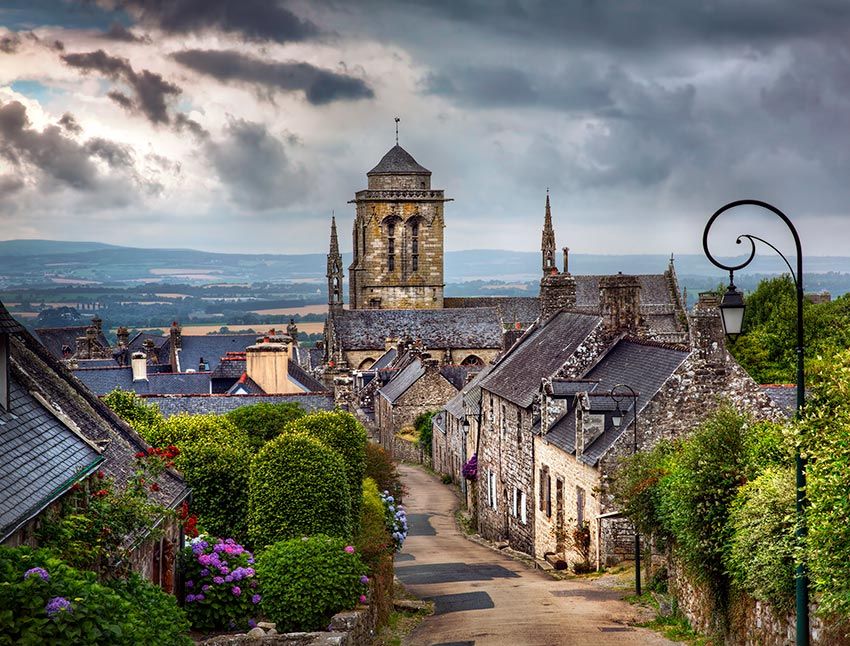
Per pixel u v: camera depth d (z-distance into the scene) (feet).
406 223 465.88
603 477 133.08
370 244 465.88
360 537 116.47
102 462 78.33
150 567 83.30
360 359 430.20
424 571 157.89
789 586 76.38
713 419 99.96
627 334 166.50
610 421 140.67
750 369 235.81
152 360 384.06
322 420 131.34
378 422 372.79
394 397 342.23
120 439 95.09
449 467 281.54
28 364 95.40
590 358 166.09
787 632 77.15
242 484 118.52
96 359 322.55
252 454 135.64
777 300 291.99
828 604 66.08
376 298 467.11
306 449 110.63
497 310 447.01
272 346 231.09
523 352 202.49
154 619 66.69
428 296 468.75
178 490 97.04
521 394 176.96
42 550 56.90
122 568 71.72
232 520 117.80
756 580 79.05
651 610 109.81
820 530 65.57
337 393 246.88
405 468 314.96
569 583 132.46
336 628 88.94
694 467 90.89
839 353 83.25
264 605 92.89
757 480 83.82
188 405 197.36
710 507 88.48
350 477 128.57
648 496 108.37
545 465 161.79
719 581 89.56
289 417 166.09
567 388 159.33
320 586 92.73
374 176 472.03
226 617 91.50
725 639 89.25
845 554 65.21
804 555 68.23
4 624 49.52
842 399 70.79
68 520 66.28
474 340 436.35
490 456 204.03
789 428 71.05
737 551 81.30
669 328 436.76
